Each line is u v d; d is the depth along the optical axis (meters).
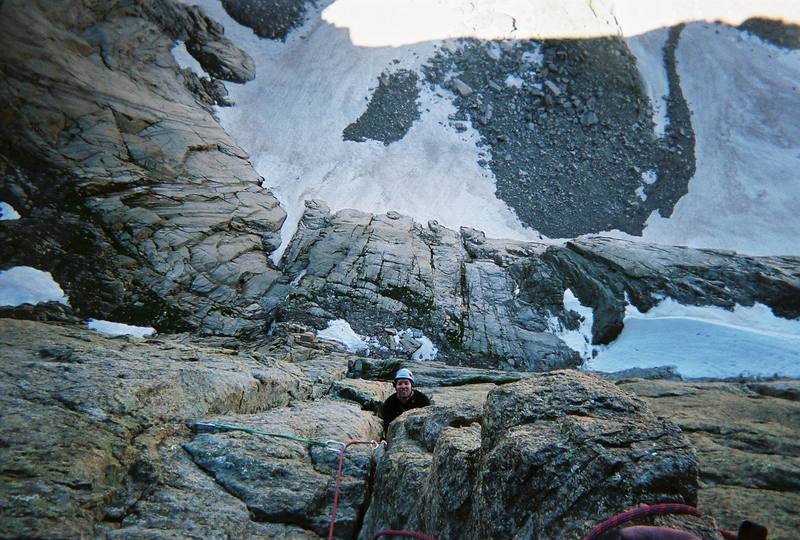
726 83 46.28
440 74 39.91
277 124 34.16
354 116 36.06
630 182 36.12
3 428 3.50
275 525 3.71
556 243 30.61
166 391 4.89
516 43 42.94
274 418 5.38
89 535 2.91
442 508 2.75
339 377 12.11
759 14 53.56
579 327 23.09
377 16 43.00
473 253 27.61
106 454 3.59
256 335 19.39
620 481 2.01
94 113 24.52
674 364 20.58
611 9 49.41
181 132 27.34
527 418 2.57
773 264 25.97
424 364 17.23
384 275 23.67
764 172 38.91
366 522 3.97
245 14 40.94
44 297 17.52
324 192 30.67
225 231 23.73
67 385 4.42
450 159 34.66
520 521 2.16
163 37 33.47
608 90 41.03
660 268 24.92
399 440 4.46
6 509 2.78
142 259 20.34
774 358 20.12
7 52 23.55
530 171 34.94
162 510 3.42
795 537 2.77
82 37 28.73
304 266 23.67
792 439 4.94
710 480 3.85
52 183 21.11
